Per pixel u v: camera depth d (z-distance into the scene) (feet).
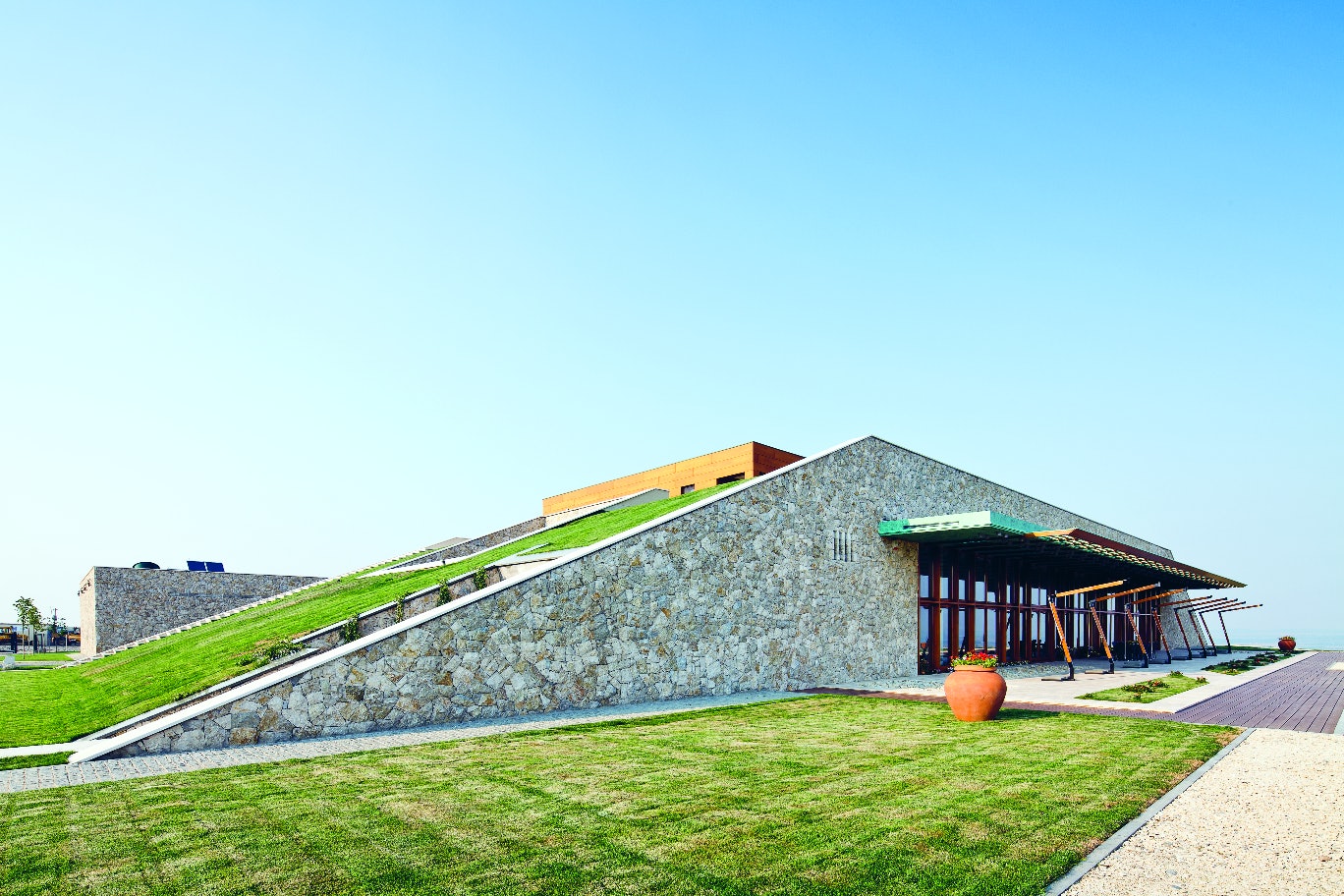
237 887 18.44
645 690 56.03
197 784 28.73
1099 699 57.31
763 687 64.75
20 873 19.25
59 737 45.39
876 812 24.52
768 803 25.73
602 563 54.60
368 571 127.65
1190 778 29.66
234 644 74.23
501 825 23.24
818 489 73.26
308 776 29.96
